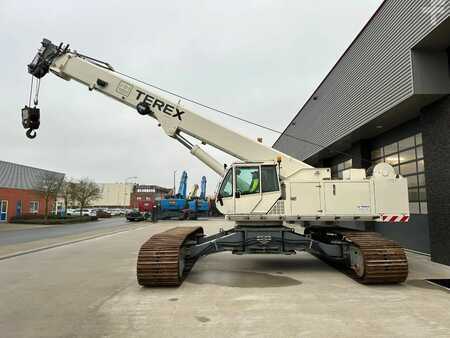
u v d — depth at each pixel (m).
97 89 9.09
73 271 8.07
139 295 5.88
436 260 8.48
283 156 8.25
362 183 7.59
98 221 37.25
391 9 9.20
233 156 8.62
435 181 8.50
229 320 4.54
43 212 41.06
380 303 5.28
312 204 7.61
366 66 10.80
